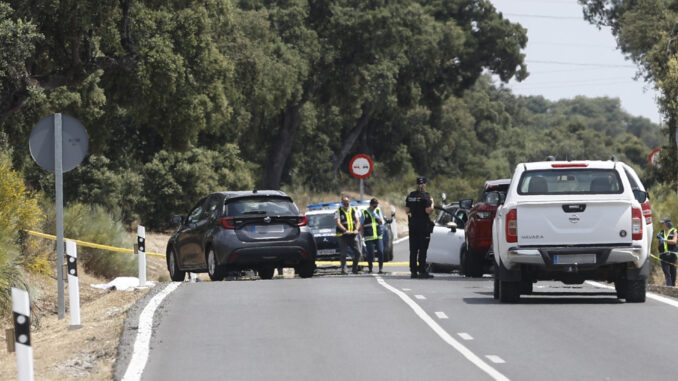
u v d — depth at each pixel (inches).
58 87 3503.9
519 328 1517.0
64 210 2957.7
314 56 6638.8
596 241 1779.0
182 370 1220.5
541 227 1784.0
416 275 2556.6
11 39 2834.6
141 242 2400.3
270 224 2502.5
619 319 1599.4
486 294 2022.6
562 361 1234.0
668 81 4350.4
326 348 1363.2
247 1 6466.5
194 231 2615.7
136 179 4665.4
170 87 3663.9
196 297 1968.5
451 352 1315.2
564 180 1845.5
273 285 2235.5
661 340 1385.3
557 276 1836.9
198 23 3690.9
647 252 1806.1
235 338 1457.9
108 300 2164.1
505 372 1169.4
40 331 1829.5
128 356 1315.2
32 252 2362.2
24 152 3531.0
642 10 6520.7
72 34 3267.7
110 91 3917.3
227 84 4215.1
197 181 4869.6
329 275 2974.9
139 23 3602.4
